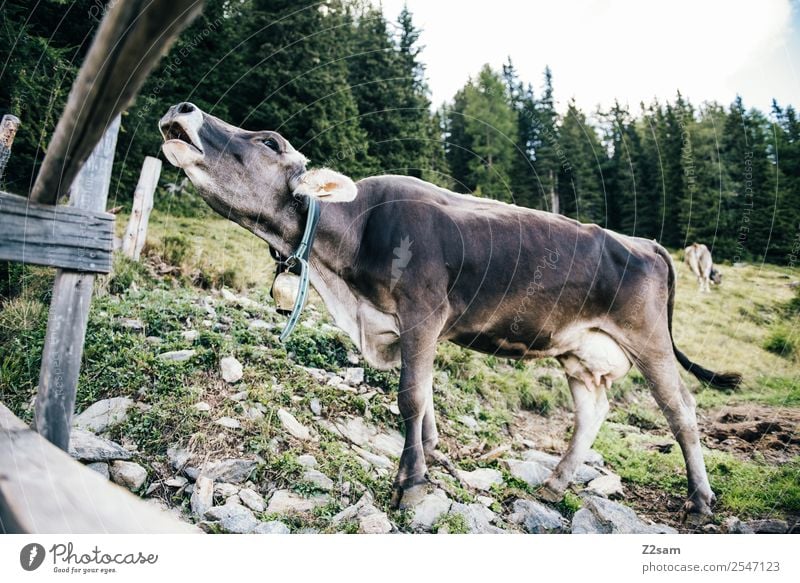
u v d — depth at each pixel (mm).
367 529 3100
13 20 6535
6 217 2342
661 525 3955
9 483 1075
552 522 3717
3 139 4027
